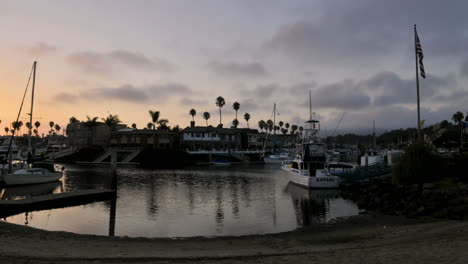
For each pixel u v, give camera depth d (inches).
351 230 755.4
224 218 956.6
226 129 4667.8
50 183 1802.4
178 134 4510.3
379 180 1439.5
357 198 1250.0
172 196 1366.9
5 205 1009.5
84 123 4448.8
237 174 2456.9
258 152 4229.8
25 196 1380.4
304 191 1508.4
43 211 1050.1
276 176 2301.9
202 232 796.6
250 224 880.9
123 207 1119.0
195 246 633.6
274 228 834.8
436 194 939.3
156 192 1481.3
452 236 512.1
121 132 4104.3
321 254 455.2
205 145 4215.1
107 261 476.1
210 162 3663.9
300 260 410.0
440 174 967.0
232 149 4313.5
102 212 1037.8
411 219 824.9
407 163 983.0
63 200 1137.4
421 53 1095.6
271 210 1075.9
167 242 673.0
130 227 847.1
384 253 416.8
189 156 3698.3
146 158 3420.3
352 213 1003.9
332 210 1063.0
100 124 4589.1
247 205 1166.3
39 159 3299.7
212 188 1630.2
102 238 697.6
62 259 478.9
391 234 644.1
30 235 682.8
